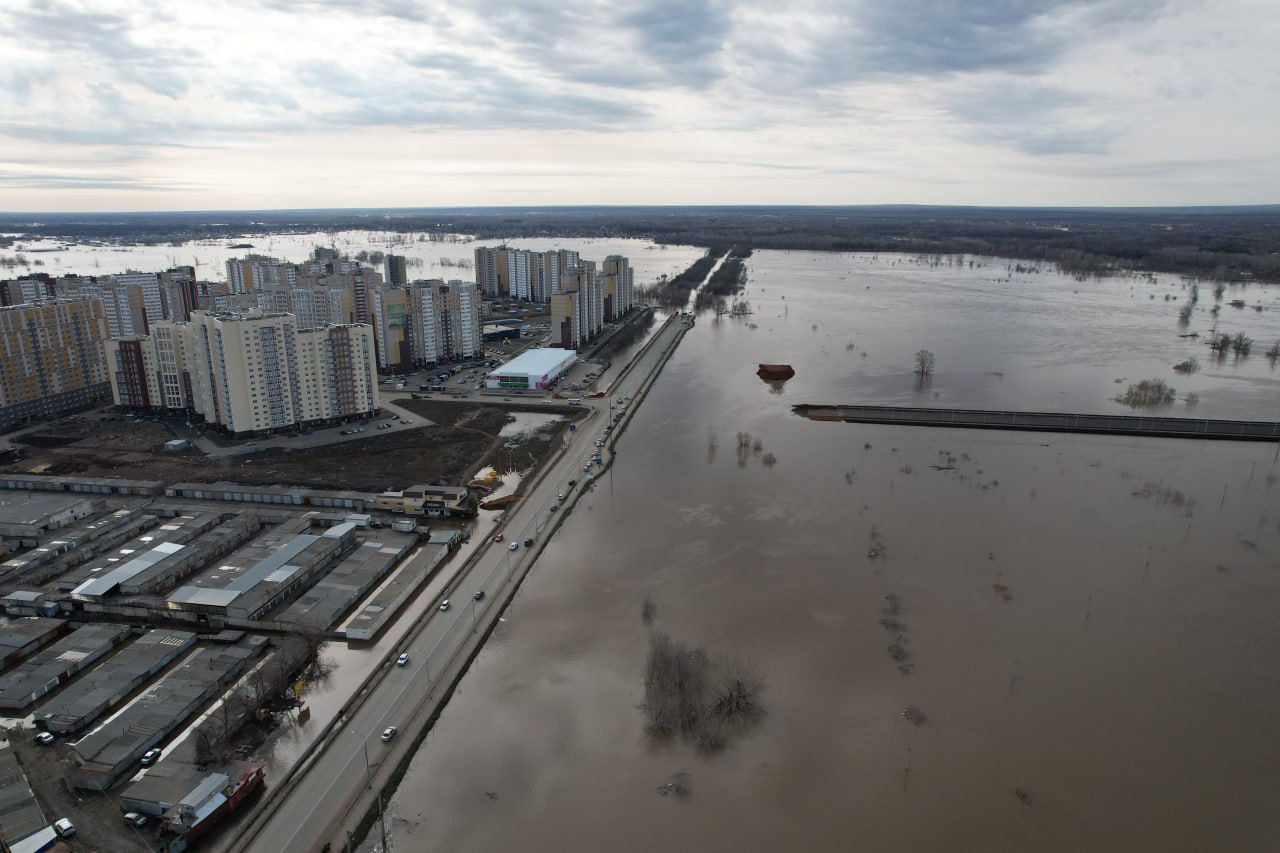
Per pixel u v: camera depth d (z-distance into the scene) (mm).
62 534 167000
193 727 110438
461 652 127188
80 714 109625
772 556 160125
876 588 147250
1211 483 198625
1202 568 154125
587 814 97438
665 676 116688
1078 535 168625
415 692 117438
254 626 134500
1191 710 114750
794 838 93938
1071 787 100812
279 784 99688
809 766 104625
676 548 164000
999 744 108188
